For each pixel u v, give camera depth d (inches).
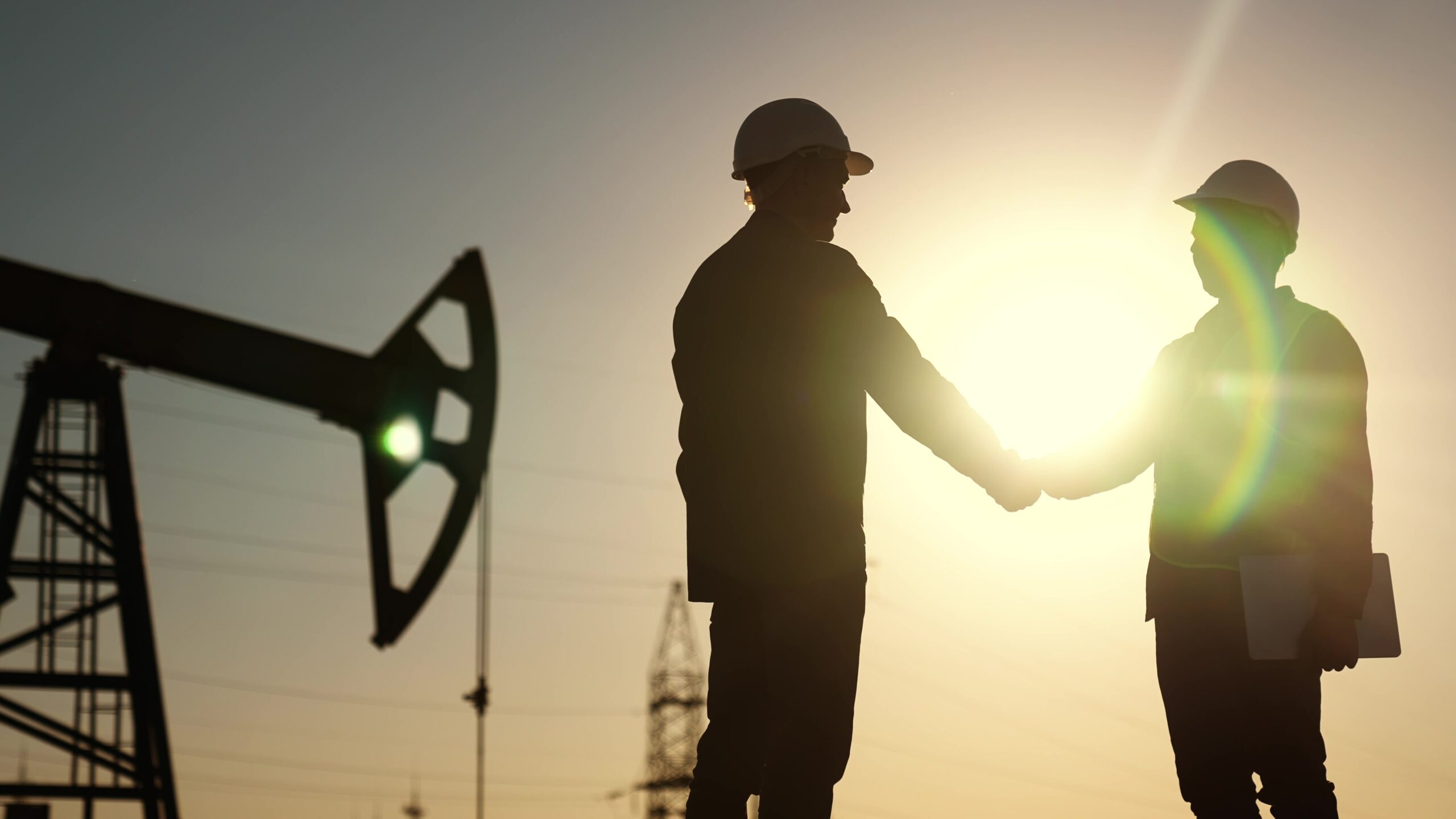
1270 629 223.6
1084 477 237.6
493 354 1173.1
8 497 1052.5
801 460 185.6
